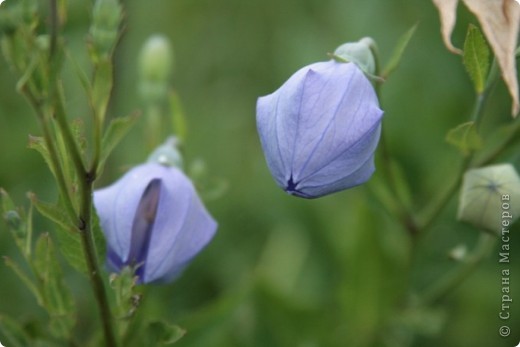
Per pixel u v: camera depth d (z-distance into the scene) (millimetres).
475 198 473
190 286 577
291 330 543
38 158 585
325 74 415
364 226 538
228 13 698
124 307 428
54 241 562
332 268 585
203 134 632
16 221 439
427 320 538
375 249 539
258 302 542
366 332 542
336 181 411
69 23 583
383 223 561
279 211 599
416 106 606
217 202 593
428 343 569
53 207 411
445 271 583
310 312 545
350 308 542
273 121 414
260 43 687
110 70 403
